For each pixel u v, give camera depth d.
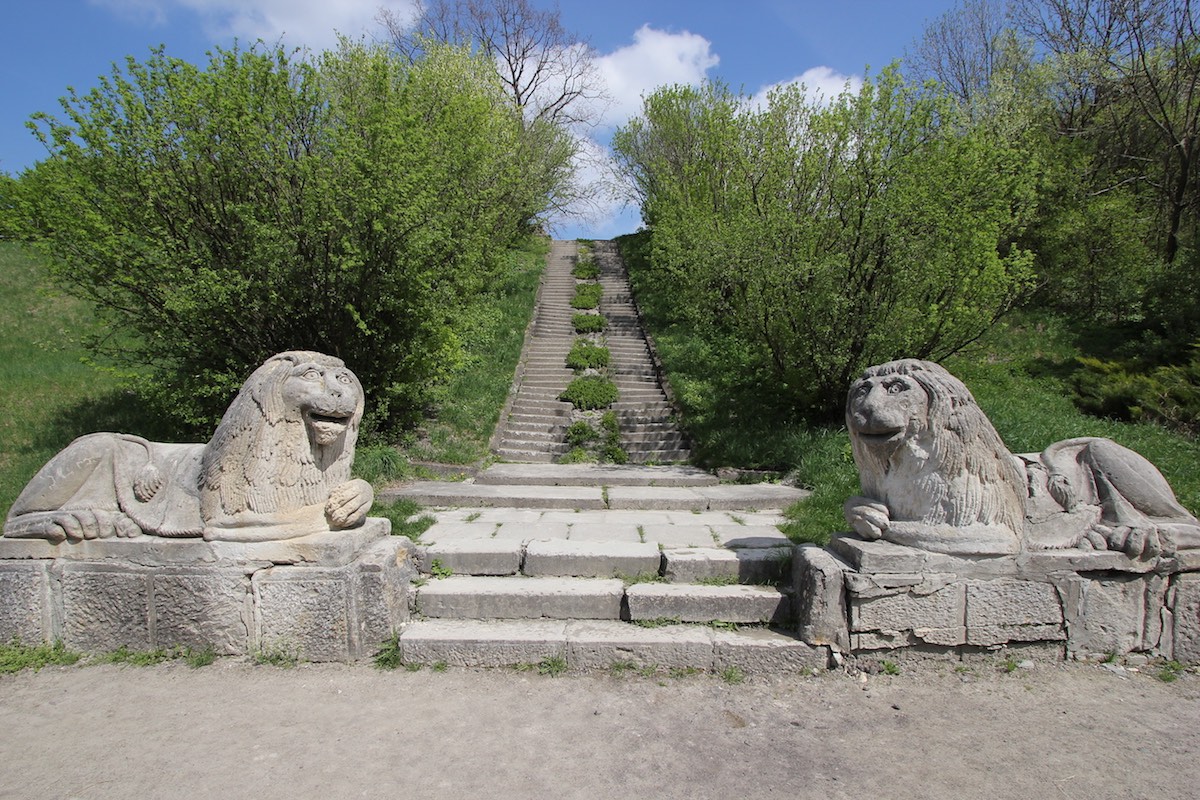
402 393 8.43
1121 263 13.49
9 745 3.08
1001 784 2.78
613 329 14.88
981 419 3.70
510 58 31.38
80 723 3.26
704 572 4.38
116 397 8.80
